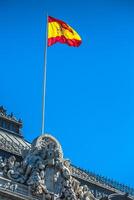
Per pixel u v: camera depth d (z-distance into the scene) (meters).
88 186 67.94
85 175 69.00
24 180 57.97
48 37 66.38
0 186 55.94
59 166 60.31
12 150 64.31
